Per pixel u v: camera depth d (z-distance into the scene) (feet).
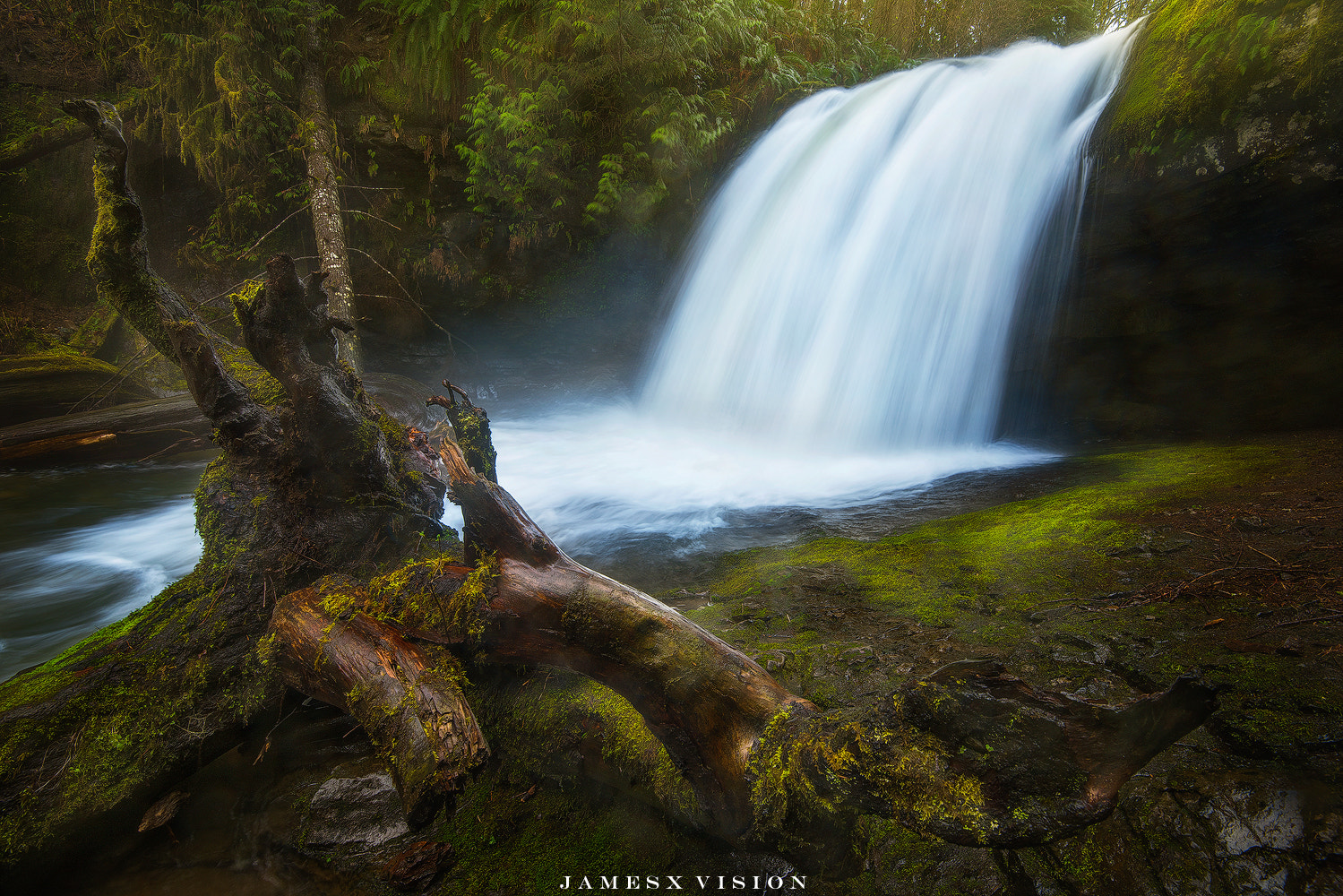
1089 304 21.68
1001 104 23.27
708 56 31.71
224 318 31.89
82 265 35.68
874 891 5.22
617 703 6.70
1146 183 18.90
